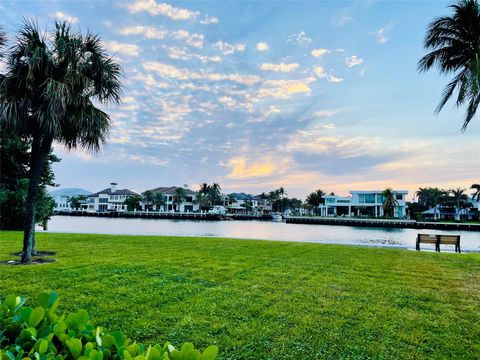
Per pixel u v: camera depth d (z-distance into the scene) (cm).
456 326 534
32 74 926
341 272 912
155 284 716
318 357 421
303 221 8775
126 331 472
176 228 5819
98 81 1043
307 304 617
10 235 1753
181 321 516
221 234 4441
